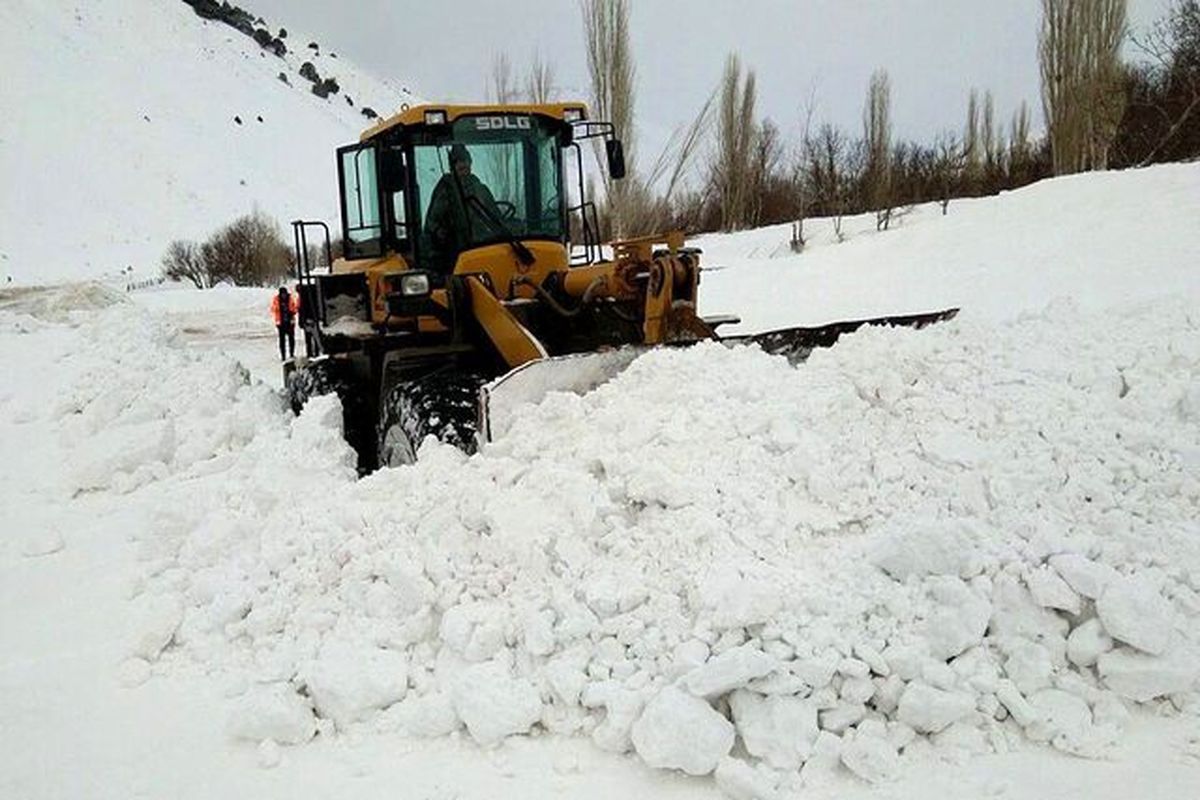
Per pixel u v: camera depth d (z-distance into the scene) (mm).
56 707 3520
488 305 5379
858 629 3193
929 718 2959
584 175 6703
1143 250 11055
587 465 4016
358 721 3289
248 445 5930
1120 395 4344
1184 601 3270
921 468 3854
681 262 5340
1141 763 2865
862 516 3717
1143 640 3041
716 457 3939
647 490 3734
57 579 4570
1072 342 4684
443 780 2986
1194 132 20062
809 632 3131
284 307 8508
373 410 6488
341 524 4109
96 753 3225
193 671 3723
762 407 4164
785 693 3000
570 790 2906
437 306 5695
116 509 5383
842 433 4086
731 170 27031
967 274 11984
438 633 3562
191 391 6711
